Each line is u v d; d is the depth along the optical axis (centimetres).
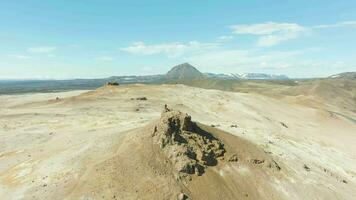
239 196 2998
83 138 3800
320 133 7144
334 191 3619
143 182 2723
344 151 5888
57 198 2591
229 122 6141
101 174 2783
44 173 2964
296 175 3681
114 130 4141
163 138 3147
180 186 2795
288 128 6850
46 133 4234
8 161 3325
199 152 3212
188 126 3447
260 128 6081
